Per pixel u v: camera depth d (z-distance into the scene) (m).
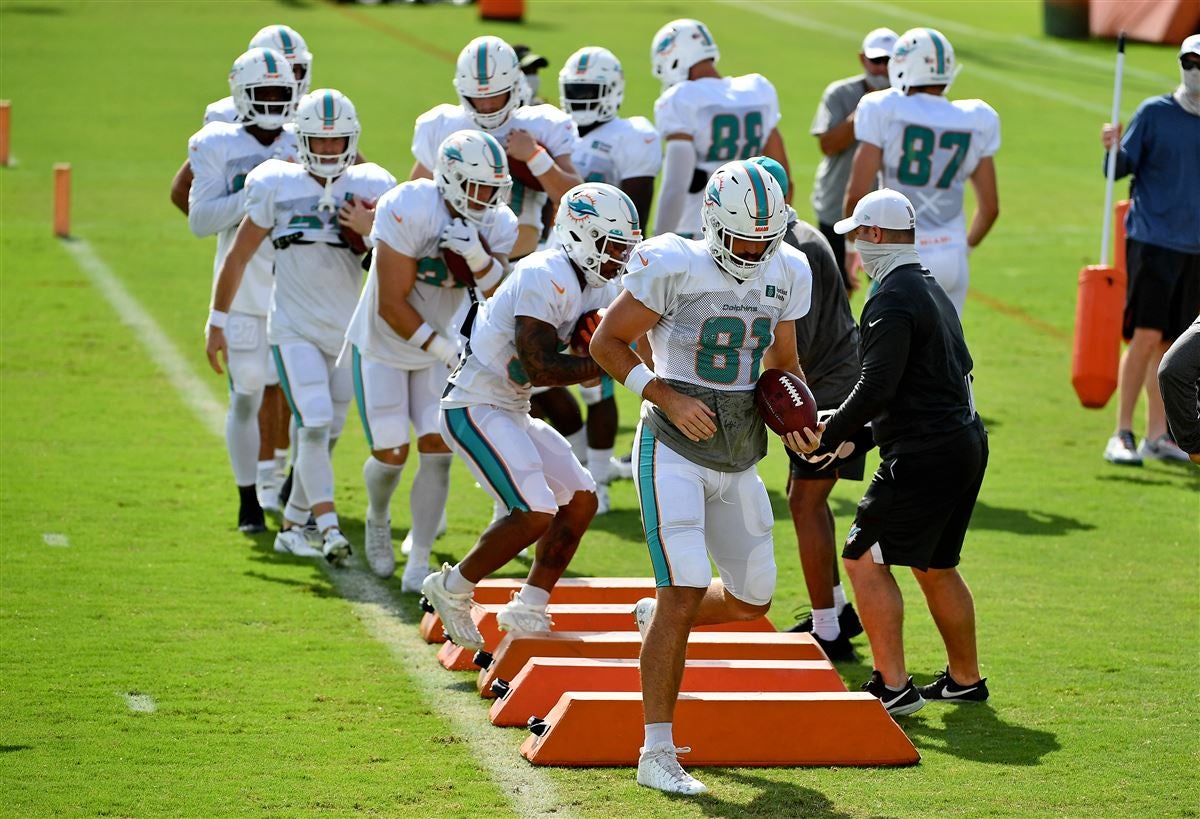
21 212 51.50
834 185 34.53
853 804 16.05
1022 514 27.78
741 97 28.56
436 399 22.69
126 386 34.22
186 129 66.31
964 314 43.91
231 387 25.31
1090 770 17.17
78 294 41.94
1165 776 16.98
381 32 90.94
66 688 18.67
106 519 25.73
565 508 19.62
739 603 17.69
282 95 25.12
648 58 83.50
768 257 16.45
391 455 22.75
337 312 23.88
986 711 19.08
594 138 28.20
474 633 19.20
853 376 21.27
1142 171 30.41
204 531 25.53
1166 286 30.36
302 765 16.73
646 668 16.34
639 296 16.34
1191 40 29.22
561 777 16.61
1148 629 22.05
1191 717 18.83
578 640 19.27
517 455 19.12
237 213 24.84
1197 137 29.78
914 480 18.31
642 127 28.22
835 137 33.66
